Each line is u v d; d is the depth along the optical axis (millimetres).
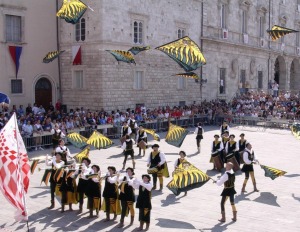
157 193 15914
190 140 28797
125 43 32125
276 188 16766
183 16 38406
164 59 36344
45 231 12070
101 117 28781
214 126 37312
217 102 41906
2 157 9664
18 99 29984
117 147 25469
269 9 53594
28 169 10492
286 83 59688
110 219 13078
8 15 29266
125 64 32406
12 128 9891
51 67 32219
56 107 31812
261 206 14414
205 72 41781
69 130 25656
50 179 13984
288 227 12367
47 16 31688
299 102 44031
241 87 48062
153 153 16297
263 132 34188
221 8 44438
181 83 38938
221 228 12258
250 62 50125
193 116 36219
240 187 16859
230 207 14289
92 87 31250
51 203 14102
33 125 24406
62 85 32906
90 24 30859
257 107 40094
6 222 12844
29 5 30359
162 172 16156
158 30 35500
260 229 12180
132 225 12578
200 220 12977
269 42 54000
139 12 33281
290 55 59375
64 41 32312
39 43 31203
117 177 12609
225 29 44469
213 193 15977
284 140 29859
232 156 19047
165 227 12352
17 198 9680
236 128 36344
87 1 30859
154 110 33500
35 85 31297
